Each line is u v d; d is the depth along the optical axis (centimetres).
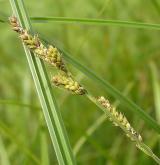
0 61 42
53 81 11
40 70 12
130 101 12
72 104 35
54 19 13
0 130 21
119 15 38
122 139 30
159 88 28
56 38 43
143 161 25
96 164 29
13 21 11
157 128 12
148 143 27
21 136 31
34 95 36
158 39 38
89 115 34
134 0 39
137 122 30
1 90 40
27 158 21
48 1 43
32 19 13
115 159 26
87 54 39
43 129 22
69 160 11
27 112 33
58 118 12
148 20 37
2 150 22
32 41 11
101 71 37
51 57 11
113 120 11
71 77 11
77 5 42
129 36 39
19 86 40
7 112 37
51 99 12
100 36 39
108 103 11
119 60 37
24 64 42
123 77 36
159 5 27
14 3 12
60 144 11
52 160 31
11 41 46
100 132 33
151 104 32
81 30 39
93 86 35
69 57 12
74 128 27
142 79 33
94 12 40
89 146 31
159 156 26
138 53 37
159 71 32
